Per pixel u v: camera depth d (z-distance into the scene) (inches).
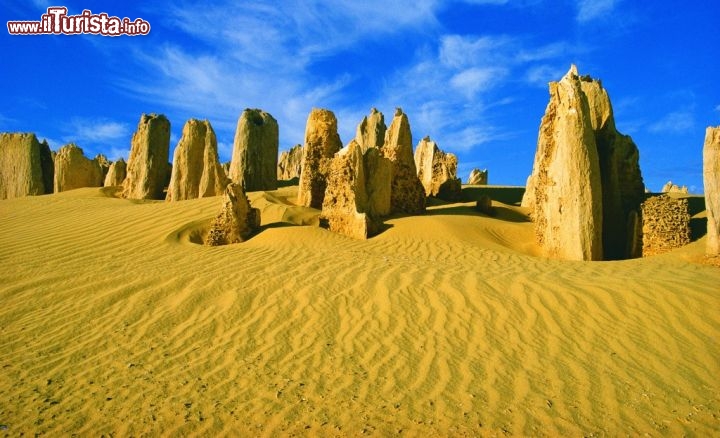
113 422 221.1
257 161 992.2
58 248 542.9
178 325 320.8
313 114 773.3
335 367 267.4
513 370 262.8
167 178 1095.0
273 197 776.3
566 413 227.0
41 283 407.2
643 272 388.8
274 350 286.7
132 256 501.0
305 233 576.1
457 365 267.9
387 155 771.4
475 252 530.6
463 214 764.6
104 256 506.3
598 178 519.2
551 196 537.3
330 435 213.0
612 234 558.6
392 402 235.6
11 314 344.2
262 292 366.9
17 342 300.7
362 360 274.5
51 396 241.4
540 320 313.7
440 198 1010.1
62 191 1124.5
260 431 215.6
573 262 463.2
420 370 263.4
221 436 212.5
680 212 510.3
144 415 225.9
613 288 343.6
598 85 606.5
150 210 706.2
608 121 589.9
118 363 273.6
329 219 641.0
